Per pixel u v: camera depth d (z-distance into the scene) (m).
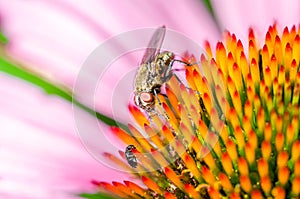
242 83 0.15
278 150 0.14
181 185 0.15
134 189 0.15
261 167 0.14
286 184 0.14
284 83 0.15
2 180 0.15
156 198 0.15
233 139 0.15
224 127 0.15
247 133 0.14
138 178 0.15
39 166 0.15
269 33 0.15
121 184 0.15
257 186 0.14
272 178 0.14
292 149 0.14
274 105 0.15
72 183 0.15
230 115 0.15
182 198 0.15
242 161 0.14
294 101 0.15
